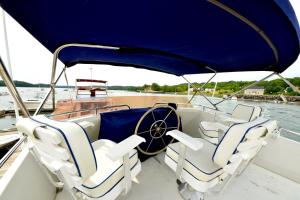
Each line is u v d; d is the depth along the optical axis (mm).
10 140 2980
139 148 1759
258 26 938
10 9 818
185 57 1948
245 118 2090
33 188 979
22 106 1008
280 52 1341
